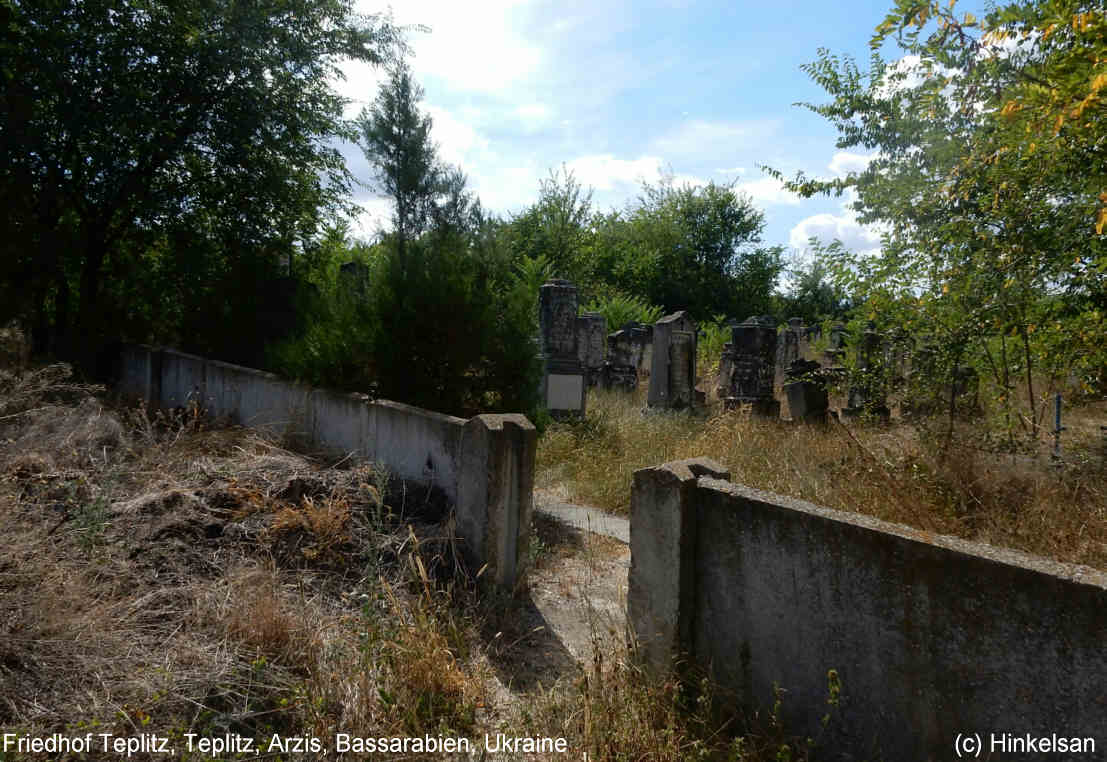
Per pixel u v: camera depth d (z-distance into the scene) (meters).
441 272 6.27
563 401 9.97
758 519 2.71
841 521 2.45
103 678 2.84
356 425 5.96
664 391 11.23
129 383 10.03
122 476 5.00
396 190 6.74
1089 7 3.98
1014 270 5.43
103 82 9.89
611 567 5.06
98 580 3.56
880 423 8.67
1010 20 4.10
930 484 5.36
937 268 5.86
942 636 2.21
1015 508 5.00
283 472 5.13
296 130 11.59
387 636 3.32
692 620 2.97
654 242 37.47
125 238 11.29
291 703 2.87
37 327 10.55
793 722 2.62
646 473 3.06
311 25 11.34
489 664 3.56
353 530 4.50
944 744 2.21
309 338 6.82
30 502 4.25
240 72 10.77
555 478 7.42
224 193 11.38
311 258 12.56
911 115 6.26
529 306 6.58
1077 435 7.14
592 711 2.80
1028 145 4.71
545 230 29.97
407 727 2.86
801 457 6.76
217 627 3.34
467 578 4.33
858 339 9.64
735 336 11.29
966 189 5.52
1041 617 2.00
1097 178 4.62
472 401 6.45
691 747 2.68
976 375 6.52
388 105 6.79
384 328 6.27
